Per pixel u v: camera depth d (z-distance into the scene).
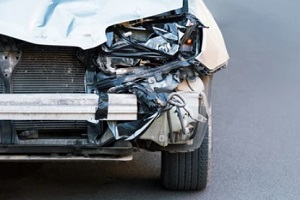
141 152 7.55
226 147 7.92
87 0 5.37
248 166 7.29
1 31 5.10
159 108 5.08
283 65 12.52
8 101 4.92
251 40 14.74
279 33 15.59
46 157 5.35
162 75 5.22
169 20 5.39
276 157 7.61
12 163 7.12
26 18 5.22
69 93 5.21
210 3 19.05
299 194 6.55
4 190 6.37
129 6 5.35
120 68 5.22
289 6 19.17
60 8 5.30
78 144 5.23
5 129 5.16
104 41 5.14
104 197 6.26
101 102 5.00
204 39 5.43
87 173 6.90
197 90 5.31
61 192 6.36
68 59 5.25
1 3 5.30
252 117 9.26
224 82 11.16
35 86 5.27
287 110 9.66
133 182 6.68
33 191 6.36
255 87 10.91
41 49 5.22
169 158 6.21
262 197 6.44
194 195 6.40
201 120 5.31
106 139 5.20
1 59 5.21
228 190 6.57
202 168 6.24
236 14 17.73
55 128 5.21
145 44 5.23
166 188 6.47
